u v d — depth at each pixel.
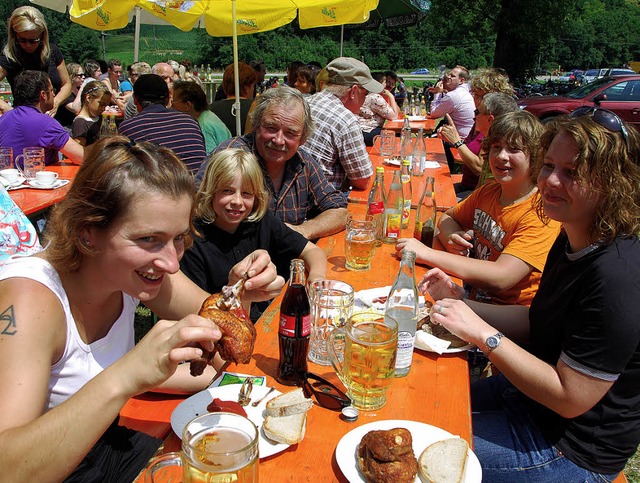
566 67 60.12
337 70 4.43
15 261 1.21
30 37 5.05
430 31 43.66
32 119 4.27
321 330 1.61
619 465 1.59
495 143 2.55
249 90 6.43
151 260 1.16
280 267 2.53
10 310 1.11
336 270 2.35
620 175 1.49
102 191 1.10
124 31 39.34
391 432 1.13
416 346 1.70
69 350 1.23
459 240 2.78
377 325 1.35
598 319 1.45
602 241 1.54
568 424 1.63
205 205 2.31
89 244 1.16
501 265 2.34
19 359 1.07
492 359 1.61
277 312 1.91
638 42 59.84
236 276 1.63
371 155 5.23
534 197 2.40
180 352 1.03
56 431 0.97
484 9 24.45
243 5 5.59
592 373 1.46
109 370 1.04
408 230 3.02
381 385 1.35
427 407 1.40
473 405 2.13
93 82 5.90
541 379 1.53
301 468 1.15
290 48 38.28
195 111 5.30
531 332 1.86
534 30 21.78
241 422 1.02
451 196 3.79
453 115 7.18
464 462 1.14
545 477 1.63
